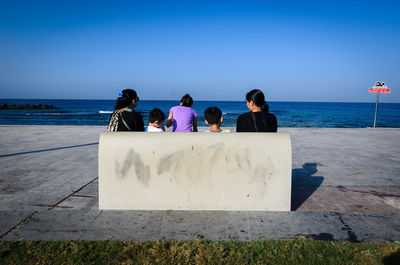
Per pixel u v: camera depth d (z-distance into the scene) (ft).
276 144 10.27
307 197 12.58
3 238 8.14
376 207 11.32
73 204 11.16
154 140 10.23
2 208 10.68
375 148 27.07
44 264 6.83
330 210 10.89
